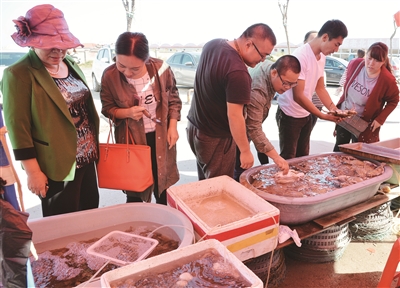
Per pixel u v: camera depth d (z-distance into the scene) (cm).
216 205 190
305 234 186
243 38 191
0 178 100
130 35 170
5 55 607
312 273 214
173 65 960
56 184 177
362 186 203
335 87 1026
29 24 150
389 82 289
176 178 231
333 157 269
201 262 126
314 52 273
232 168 234
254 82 217
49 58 155
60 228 165
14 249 105
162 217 173
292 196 195
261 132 215
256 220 153
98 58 905
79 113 180
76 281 136
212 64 193
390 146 313
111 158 191
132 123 200
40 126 160
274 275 195
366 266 222
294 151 301
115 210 174
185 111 756
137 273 120
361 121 300
